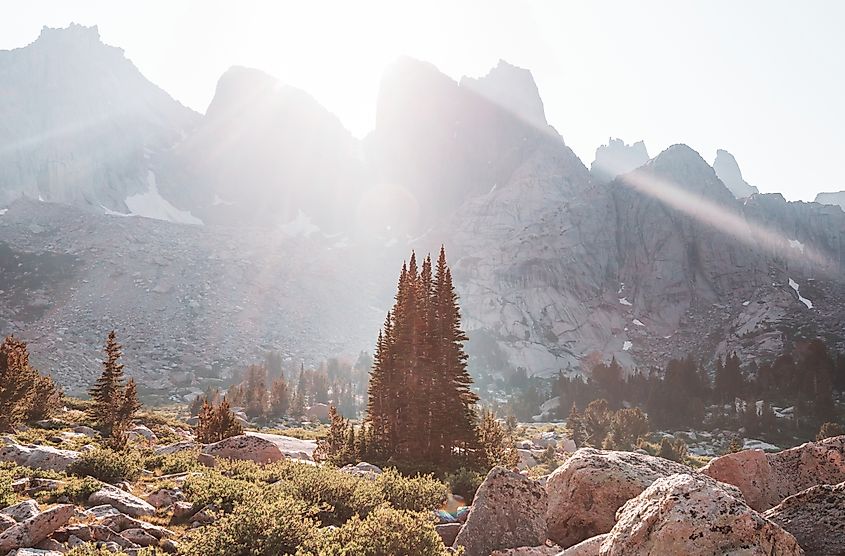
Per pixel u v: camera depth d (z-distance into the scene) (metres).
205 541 12.38
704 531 8.58
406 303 46.44
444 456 41.66
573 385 160.62
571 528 15.95
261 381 130.12
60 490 16.83
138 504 16.48
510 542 14.77
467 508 18.75
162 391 174.12
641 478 16.06
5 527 12.01
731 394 141.62
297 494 17.64
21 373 43.00
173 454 29.08
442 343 44.12
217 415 49.69
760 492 17.92
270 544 12.03
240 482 19.41
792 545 8.66
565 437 103.81
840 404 127.56
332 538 12.61
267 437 62.25
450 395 42.91
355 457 42.03
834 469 18.28
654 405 133.25
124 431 48.53
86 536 12.41
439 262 47.47
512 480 15.79
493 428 49.09
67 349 195.00
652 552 8.80
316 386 156.38
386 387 46.47
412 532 12.09
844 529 12.01
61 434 40.78
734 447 79.94
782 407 129.38
